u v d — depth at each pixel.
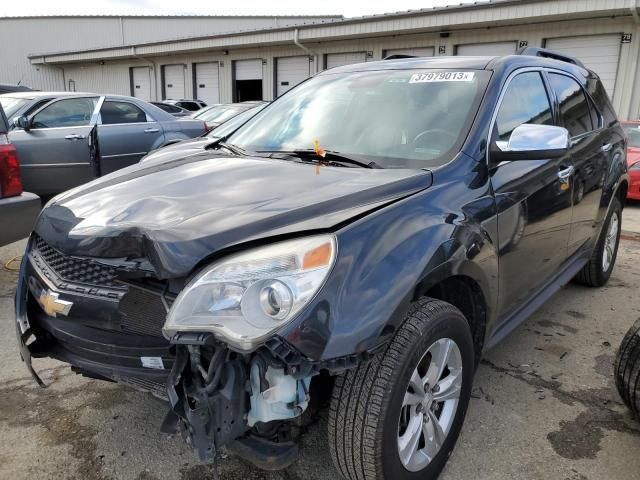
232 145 3.13
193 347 1.72
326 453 2.44
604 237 4.32
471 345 2.29
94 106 7.15
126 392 2.94
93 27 36.59
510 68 2.94
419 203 2.11
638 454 2.48
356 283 1.75
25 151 6.34
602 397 2.95
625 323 3.94
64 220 2.21
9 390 2.94
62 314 2.10
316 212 1.94
